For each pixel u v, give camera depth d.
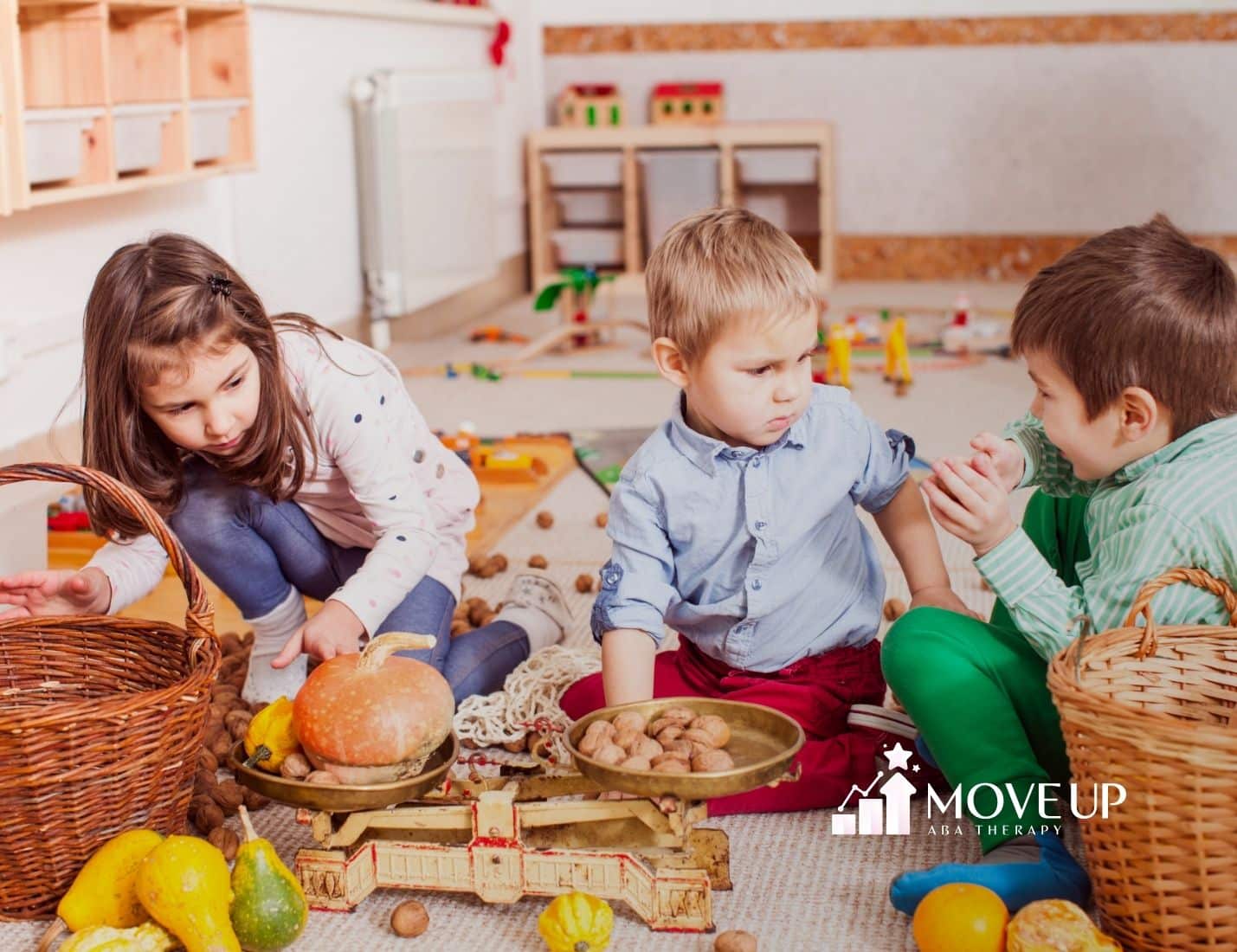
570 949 0.96
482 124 4.21
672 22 4.88
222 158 2.67
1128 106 4.64
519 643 1.50
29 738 0.99
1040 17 4.62
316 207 3.36
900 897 1.01
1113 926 0.97
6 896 1.04
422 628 1.40
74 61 2.14
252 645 1.57
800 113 4.86
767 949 1.00
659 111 4.80
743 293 1.13
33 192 1.97
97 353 1.19
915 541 1.32
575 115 4.85
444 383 3.35
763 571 1.25
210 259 1.21
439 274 3.91
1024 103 4.70
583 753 1.03
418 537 1.31
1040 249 4.80
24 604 1.25
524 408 3.03
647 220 4.81
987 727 1.12
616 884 1.04
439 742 1.06
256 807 1.24
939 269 4.89
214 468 1.35
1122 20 4.58
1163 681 1.05
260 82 3.04
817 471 1.24
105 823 1.04
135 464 1.24
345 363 1.36
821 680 1.29
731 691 1.30
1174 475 1.07
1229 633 1.04
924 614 1.17
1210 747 0.88
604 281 3.99
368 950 1.01
